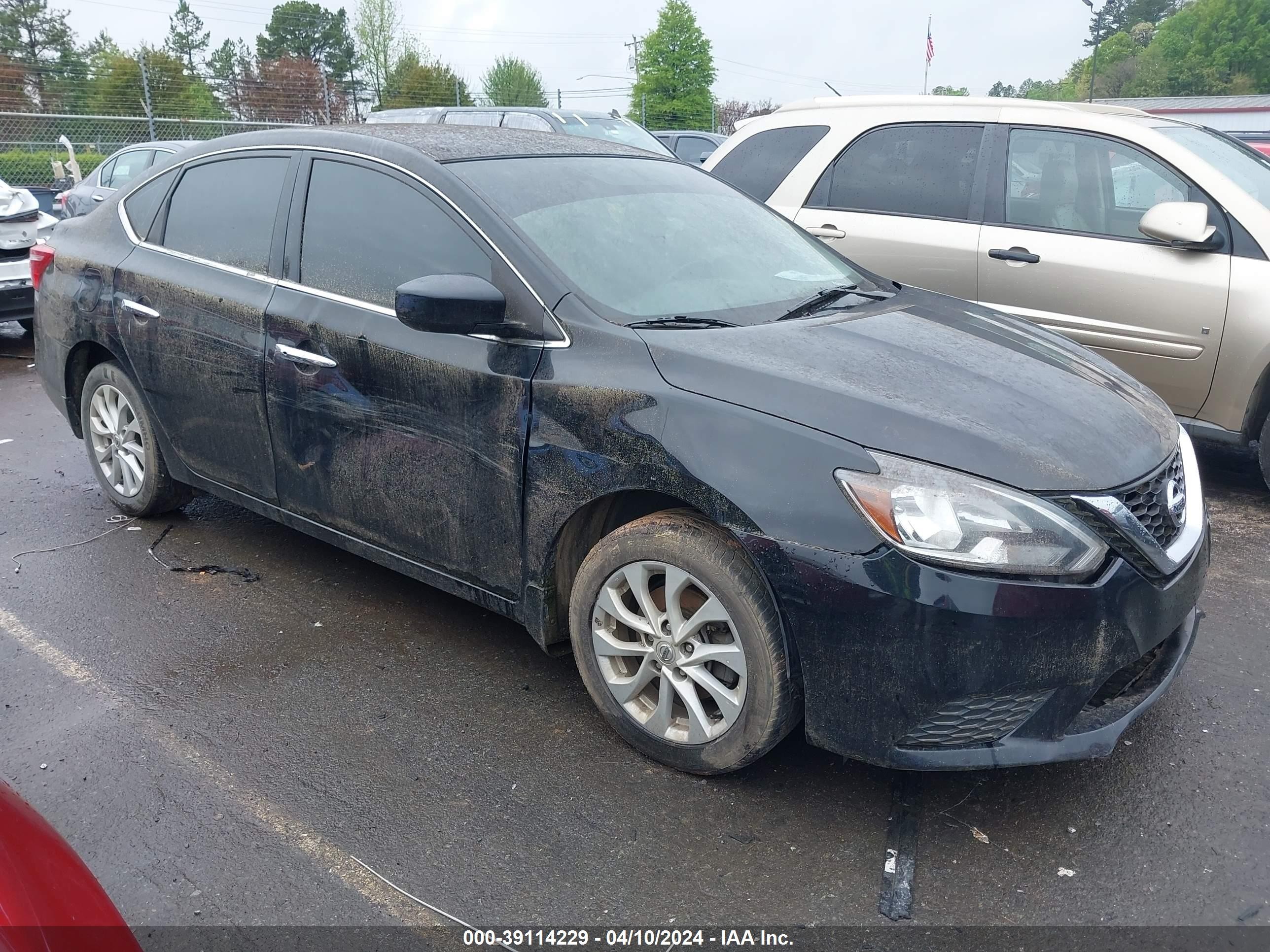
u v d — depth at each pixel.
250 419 3.79
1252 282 4.68
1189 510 2.85
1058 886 2.46
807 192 5.99
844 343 2.97
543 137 3.91
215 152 4.10
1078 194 5.22
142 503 4.58
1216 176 4.87
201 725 3.14
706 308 3.18
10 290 8.59
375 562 3.65
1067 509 2.44
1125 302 4.99
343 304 3.44
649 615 2.84
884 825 2.68
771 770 2.91
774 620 2.59
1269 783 2.84
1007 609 2.36
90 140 18.89
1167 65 85.38
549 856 2.57
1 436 6.27
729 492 2.57
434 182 3.31
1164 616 2.58
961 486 2.41
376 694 3.31
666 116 62.94
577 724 3.15
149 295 4.12
